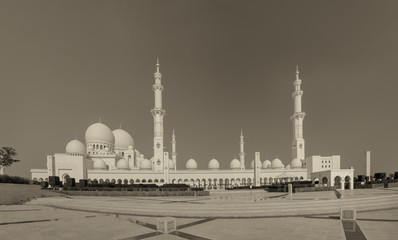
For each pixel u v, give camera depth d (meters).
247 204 21.86
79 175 81.62
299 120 106.31
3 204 35.34
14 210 27.62
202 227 16.08
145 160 98.00
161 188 43.22
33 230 16.14
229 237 13.37
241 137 118.81
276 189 49.78
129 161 106.12
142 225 17.31
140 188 43.22
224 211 20.89
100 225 17.55
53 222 19.06
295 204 21.97
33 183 44.91
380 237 12.80
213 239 13.02
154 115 98.62
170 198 34.38
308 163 98.62
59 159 81.00
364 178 71.25
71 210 27.31
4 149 51.91
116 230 15.77
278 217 19.41
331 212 21.08
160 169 95.00
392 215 19.30
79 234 14.83
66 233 15.14
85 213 24.41
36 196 39.81
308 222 17.06
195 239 13.10
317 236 13.19
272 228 15.37
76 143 92.25
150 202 27.52
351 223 16.44
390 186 58.47
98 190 44.38
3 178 38.31
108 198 35.78
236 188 59.84
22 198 37.69
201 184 95.06
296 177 92.62
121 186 47.44
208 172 95.88
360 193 36.84
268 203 22.11
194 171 95.19
